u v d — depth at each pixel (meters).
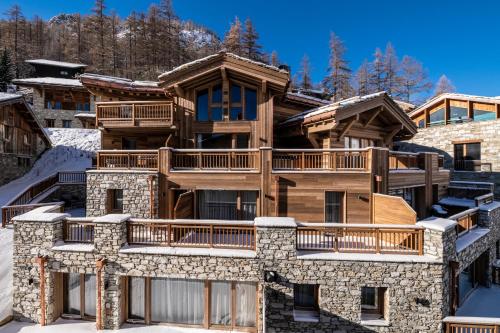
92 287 9.81
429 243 8.55
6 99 19.12
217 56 12.78
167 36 56.09
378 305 9.05
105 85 15.21
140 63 54.66
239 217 12.04
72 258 9.44
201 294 9.47
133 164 12.84
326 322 8.66
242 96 13.63
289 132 14.41
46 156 25.00
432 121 21.77
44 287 9.38
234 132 13.56
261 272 8.84
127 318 9.70
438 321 8.31
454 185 17.61
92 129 30.84
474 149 18.80
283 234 8.78
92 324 9.48
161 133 15.77
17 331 9.02
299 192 11.41
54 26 79.69
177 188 12.04
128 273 9.21
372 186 11.05
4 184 20.39
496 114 17.80
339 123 12.02
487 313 10.18
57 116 33.44
